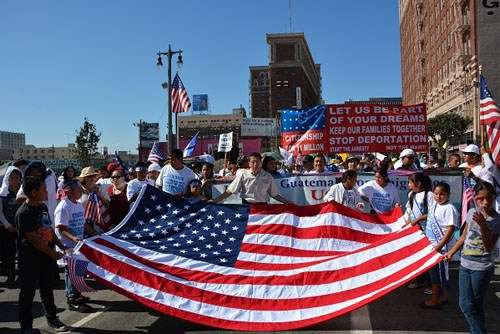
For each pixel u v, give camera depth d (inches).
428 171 357.7
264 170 338.3
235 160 514.6
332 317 216.4
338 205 289.7
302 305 229.1
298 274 245.4
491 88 1712.6
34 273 235.9
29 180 233.8
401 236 250.5
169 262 255.1
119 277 240.8
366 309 266.2
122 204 352.5
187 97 1005.2
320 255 273.4
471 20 2122.3
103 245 252.2
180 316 227.3
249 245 273.9
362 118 482.6
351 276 238.2
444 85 2795.3
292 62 6097.4
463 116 2329.0
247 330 219.1
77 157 2250.2
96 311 276.1
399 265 236.4
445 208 258.7
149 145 2214.6
